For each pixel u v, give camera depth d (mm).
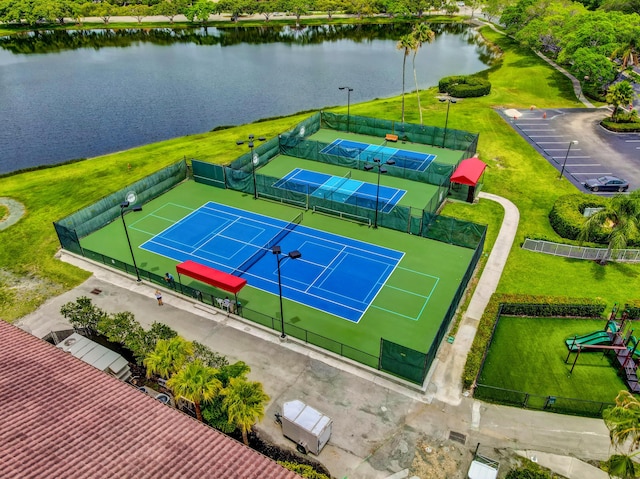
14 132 71562
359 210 43062
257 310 32938
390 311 32750
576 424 24844
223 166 48750
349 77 100812
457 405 25859
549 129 64562
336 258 38469
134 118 77125
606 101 70750
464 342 30047
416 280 35844
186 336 30703
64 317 31891
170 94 89500
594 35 74625
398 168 51250
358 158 55562
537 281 35719
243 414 20375
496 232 41812
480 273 36562
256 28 155250
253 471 16125
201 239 41188
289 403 24016
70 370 19844
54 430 16453
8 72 105812
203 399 21438
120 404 18281
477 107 73000
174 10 156375
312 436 22375
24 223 44031
